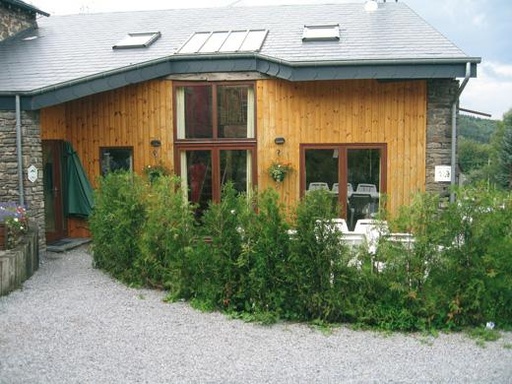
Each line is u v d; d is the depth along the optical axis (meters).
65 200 11.62
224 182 10.88
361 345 5.41
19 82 9.74
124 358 4.98
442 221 5.98
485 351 5.26
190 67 10.63
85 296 7.05
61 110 11.35
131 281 7.71
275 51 10.49
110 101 11.28
